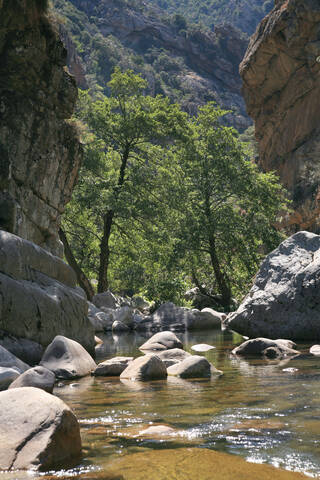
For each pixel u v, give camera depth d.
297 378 5.22
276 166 45.38
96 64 136.88
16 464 2.47
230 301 26.30
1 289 7.09
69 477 2.31
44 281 8.51
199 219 25.38
